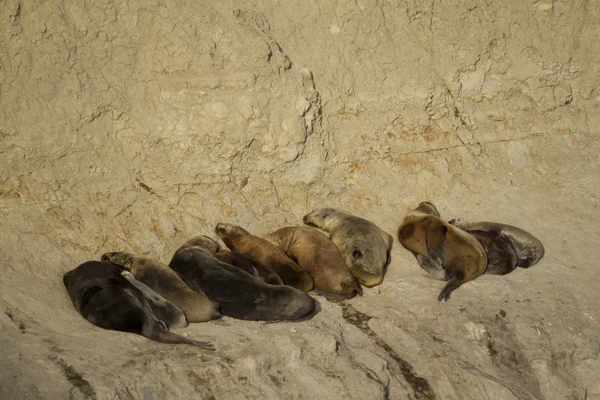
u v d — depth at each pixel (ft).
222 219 69.97
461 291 64.49
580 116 91.35
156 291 56.29
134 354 49.19
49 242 61.62
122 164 67.46
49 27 65.51
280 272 62.90
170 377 47.52
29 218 61.87
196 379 47.96
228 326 55.06
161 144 69.21
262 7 78.18
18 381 44.45
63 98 65.31
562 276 69.26
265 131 71.92
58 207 63.46
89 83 66.90
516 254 70.08
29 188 62.85
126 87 68.69
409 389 53.78
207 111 69.82
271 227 71.67
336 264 63.57
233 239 66.54
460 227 73.31
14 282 56.54
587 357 61.52
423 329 59.26
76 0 67.31
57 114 64.80
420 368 55.52
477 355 58.85
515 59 89.15
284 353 51.75
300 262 65.16
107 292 53.72
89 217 64.39
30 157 63.16
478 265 65.51
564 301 65.10
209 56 70.28
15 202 62.03
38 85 64.34
